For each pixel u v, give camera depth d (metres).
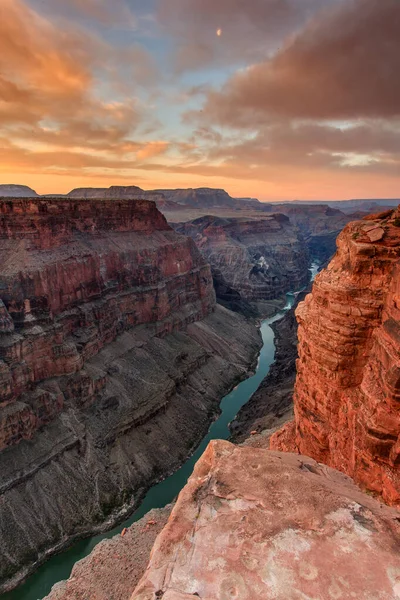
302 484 12.06
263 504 11.20
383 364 20.72
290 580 8.77
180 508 11.23
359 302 23.75
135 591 8.86
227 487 12.03
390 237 23.19
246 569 9.09
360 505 11.12
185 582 8.86
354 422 22.19
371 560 9.27
